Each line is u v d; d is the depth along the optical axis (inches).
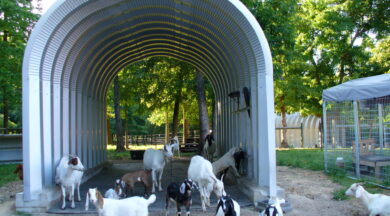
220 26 319.3
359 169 378.9
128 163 603.5
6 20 545.6
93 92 457.7
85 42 326.3
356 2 770.8
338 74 868.6
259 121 287.4
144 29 393.4
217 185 254.8
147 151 349.4
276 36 537.0
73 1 272.5
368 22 821.2
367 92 354.6
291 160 540.1
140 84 846.5
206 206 282.0
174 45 478.6
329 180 379.6
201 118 647.1
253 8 517.0
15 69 569.9
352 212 265.4
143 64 801.6
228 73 414.0
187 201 244.7
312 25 789.2
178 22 368.2
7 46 542.6
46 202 269.4
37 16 563.2
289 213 265.1
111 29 348.2
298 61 772.0
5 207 285.7
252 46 288.8
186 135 1067.3
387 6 785.6
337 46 791.1
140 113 967.0
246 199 298.5
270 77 283.1
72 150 356.5
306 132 1061.1
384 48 834.8
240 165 369.1
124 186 300.4
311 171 446.3
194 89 780.6
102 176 446.6
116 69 524.7
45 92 285.1
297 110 909.2
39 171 274.5
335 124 450.9
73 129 359.9
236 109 390.3
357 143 379.6
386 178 358.9
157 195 326.0
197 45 440.1
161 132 1815.9
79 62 352.8
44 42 275.1
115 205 216.2
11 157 584.1
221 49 377.4
